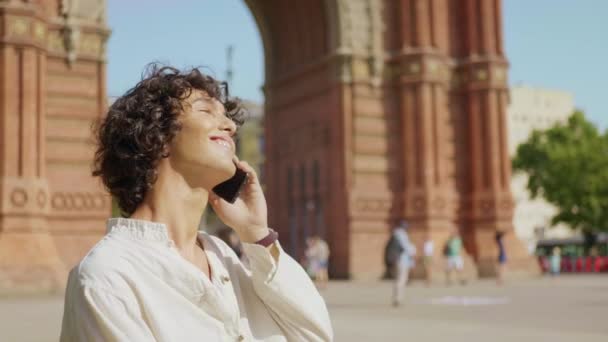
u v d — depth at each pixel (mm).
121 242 2465
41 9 31781
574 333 15062
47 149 32500
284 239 46469
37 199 30047
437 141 42906
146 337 2295
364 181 41969
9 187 29469
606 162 88688
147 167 2611
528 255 44781
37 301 25047
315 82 44094
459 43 45500
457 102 45031
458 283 39500
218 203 2875
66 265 31938
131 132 2586
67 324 2342
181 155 2631
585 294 28859
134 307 2322
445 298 26875
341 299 26391
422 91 42469
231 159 2701
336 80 42094
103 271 2330
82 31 33312
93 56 33562
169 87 2627
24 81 30188
